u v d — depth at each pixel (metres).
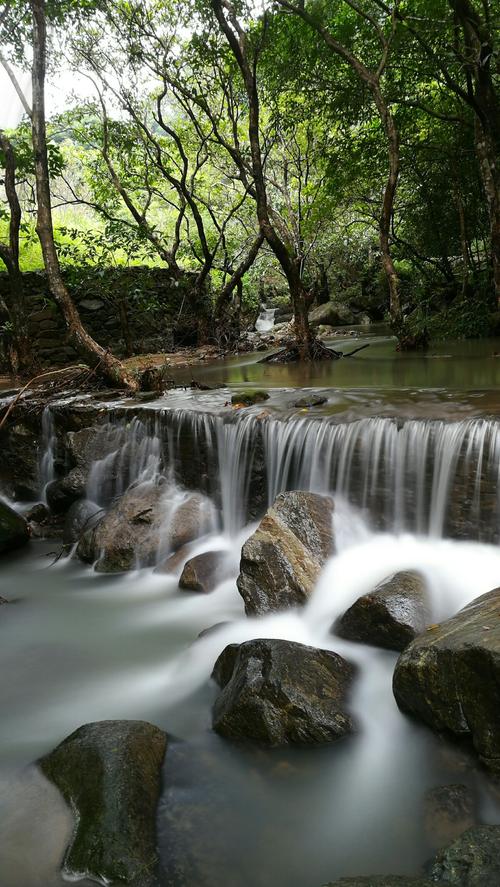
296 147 21.48
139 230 15.21
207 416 7.04
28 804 3.07
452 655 3.26
